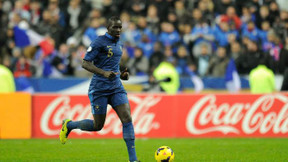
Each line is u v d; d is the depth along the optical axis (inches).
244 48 2480.3
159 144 1540.4
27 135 1738.4
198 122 1766.7
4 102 1731.1
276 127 1766.7
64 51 2402.8
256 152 1325.0
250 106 1771.7
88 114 1744.6
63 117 1749.5
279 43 2541.8
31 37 2423.7
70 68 2357.3
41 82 2276.1
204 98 1775.3
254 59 2319.1
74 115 1747.0
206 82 2333.9
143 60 2338.8
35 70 2368.4
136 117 1761.8
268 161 1141.7
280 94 1776.6
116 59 999.6
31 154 1280.8
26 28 2504.9
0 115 1727.4
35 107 1750.7
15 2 2758.4
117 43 1003.9
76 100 1752.0
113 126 1753.2
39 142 1594.5
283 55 2316.7
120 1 2731.3
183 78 2322.8
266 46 2564.0
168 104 1771.7
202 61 2399.1
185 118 1771.7
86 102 1748.3
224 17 2598.4
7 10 2746.1
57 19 2615.7
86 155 1259.2
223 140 1672.0
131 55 2456.9
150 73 2188.7
